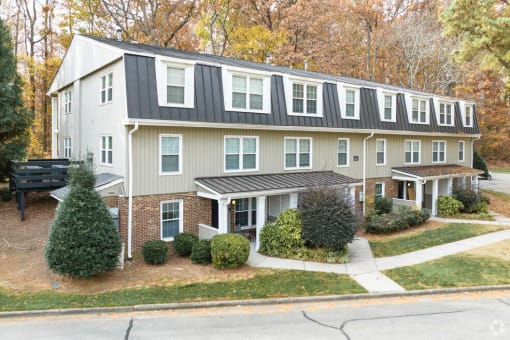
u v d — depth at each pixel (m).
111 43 15.73
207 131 15.12
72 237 10.54
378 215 19.00
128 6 31.45
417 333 7.70
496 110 42.84
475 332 7.73
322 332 7.80
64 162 19.08
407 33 38.38
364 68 41.00
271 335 7.66
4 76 19.00
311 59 34.69
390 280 11.35
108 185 13.16
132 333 7.81
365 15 39.62
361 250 14.72
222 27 33.91
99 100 15.95
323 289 10.60
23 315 8.88
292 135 17.78
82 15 31.20
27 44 34.06
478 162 34.34
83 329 8.05
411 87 38.41
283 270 12.30
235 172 15.98
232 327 8.12
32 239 14.55
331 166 19.39
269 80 16.44
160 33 32.28
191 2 32.41
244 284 10.99
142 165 13.64
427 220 19.92
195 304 9.50
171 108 13.83
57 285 10.73
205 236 14.43
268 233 14.20
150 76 13.62
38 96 33.72
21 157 20.09
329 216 13.53
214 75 15.09
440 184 24.70
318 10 34.34
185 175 14.62
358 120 19.89
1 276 11.23
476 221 19.72
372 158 21.28
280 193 15.11
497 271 11.94
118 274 11.76
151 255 12.61
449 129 25.03
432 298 10.14
